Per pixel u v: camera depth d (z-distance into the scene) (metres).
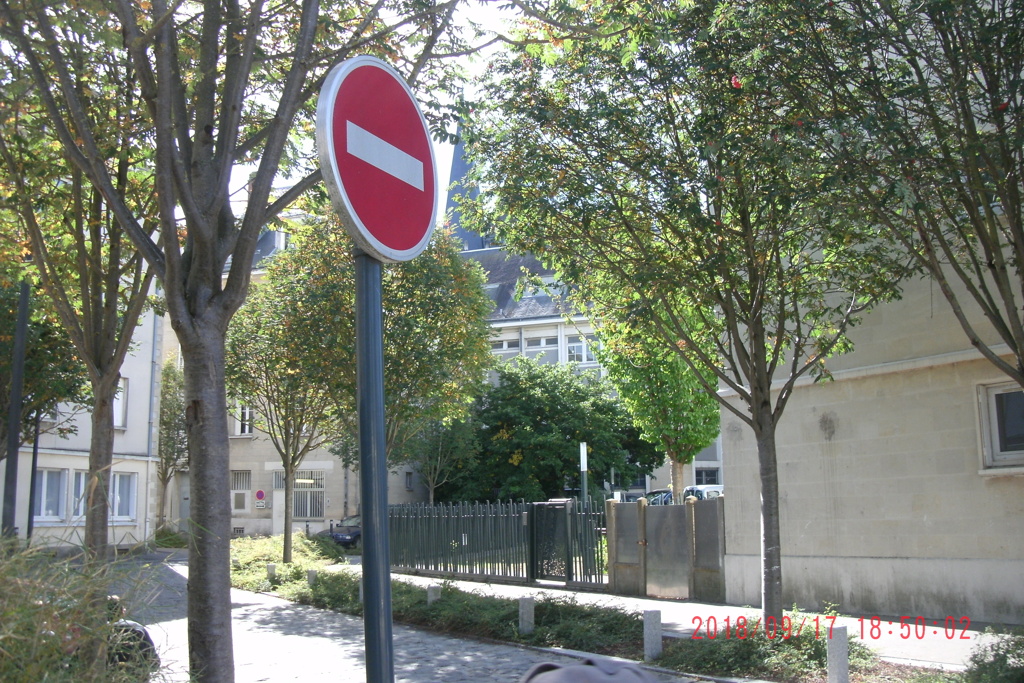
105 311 7.71
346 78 2.78
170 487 39.06
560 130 10.77
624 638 10.99
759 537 14.00
